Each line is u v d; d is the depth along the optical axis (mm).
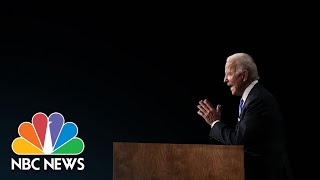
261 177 7512
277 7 14617
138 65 15484
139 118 15453
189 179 5941
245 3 14867
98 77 15680
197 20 15203
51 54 15875
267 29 14633
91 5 15781
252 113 7789
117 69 15586
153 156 6055
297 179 14031
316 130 14133
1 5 15977
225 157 5836
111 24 15664
